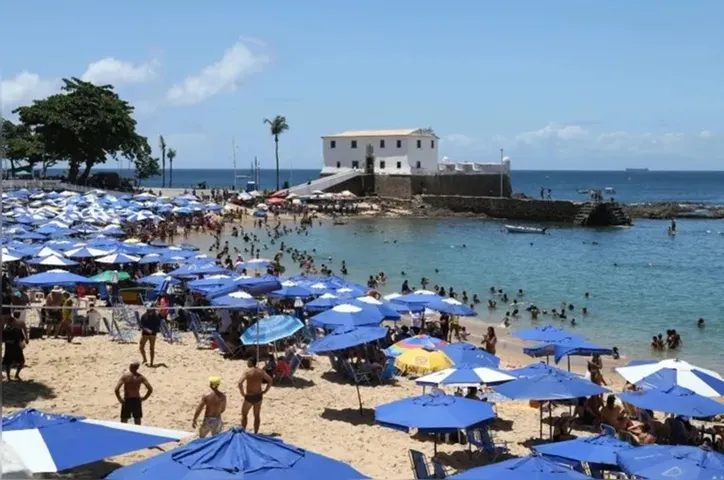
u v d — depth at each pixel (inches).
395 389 904.9
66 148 3946.9
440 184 4591.5
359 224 3722.9
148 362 935.7
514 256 2672.2
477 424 574.6
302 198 4163.4
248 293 1101.1
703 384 698.8
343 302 1103.6
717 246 3053.6
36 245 1502.2
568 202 4035.4
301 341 1113.4
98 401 753.0
